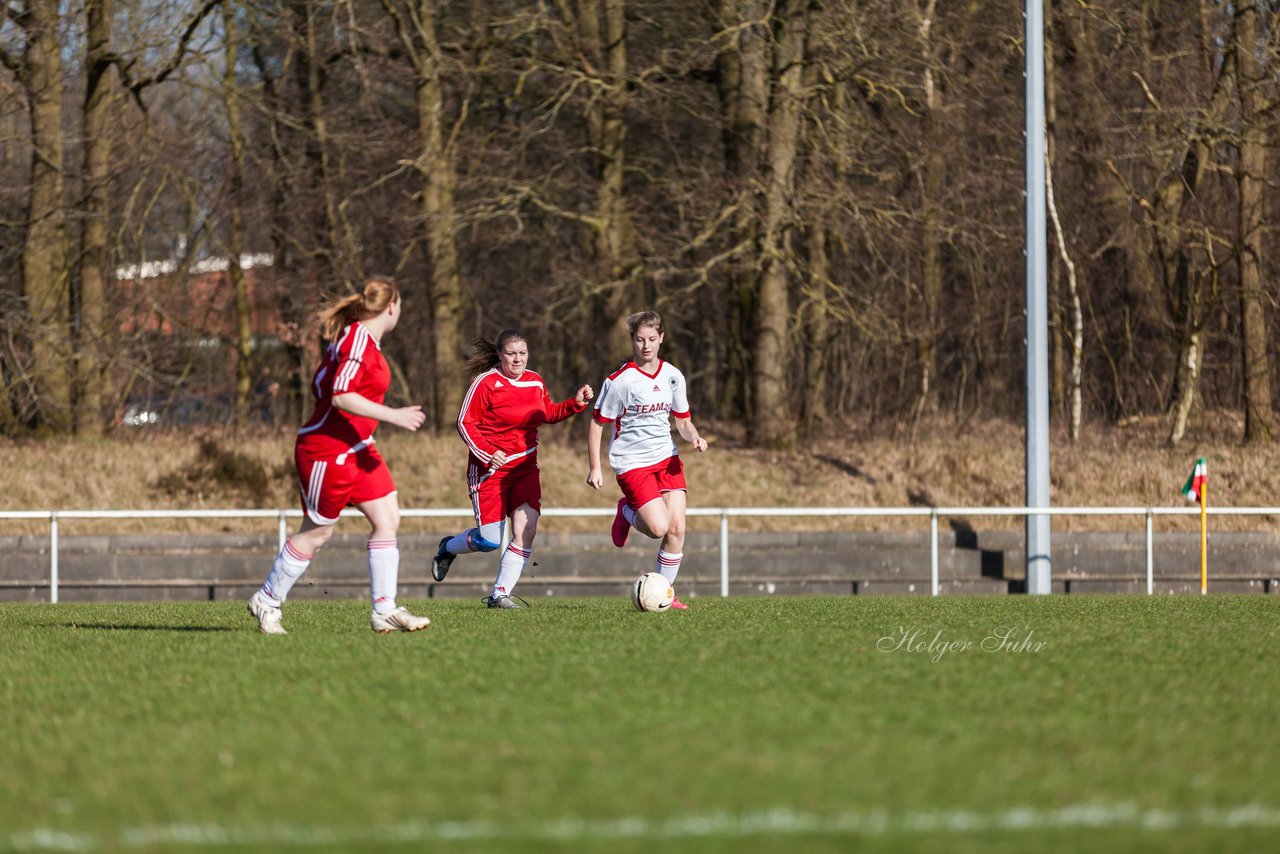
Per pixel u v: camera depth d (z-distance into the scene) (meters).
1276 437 93.50
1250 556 72.50
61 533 78.25
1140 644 28.17
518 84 90.00
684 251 91.88
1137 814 13.95
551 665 24.84
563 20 93.50
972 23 95.00
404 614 30.25
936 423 104.12
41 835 13.49
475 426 39.22
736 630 31.28
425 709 20.31
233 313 106.12
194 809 14.45
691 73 93.81
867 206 89.12
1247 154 90.81
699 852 12.63
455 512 51.81
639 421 38.12
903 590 69.31
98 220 89.62
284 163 92.00
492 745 17.56
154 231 99.50
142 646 28.69
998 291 108.25
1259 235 93.19
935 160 93.06
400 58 94.88
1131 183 99.12
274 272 99.62
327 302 28.45
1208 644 28.20
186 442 92.06
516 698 21.20
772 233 89.31
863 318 93.31
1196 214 98.44
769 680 22.95
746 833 13.24
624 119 95.88
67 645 29.23
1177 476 85.75
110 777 16.06
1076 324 94.75
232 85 90.06
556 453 90.38
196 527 80.38
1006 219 99.75
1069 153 99.62
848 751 17.03
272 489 86.56
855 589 69.31
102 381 91.75
